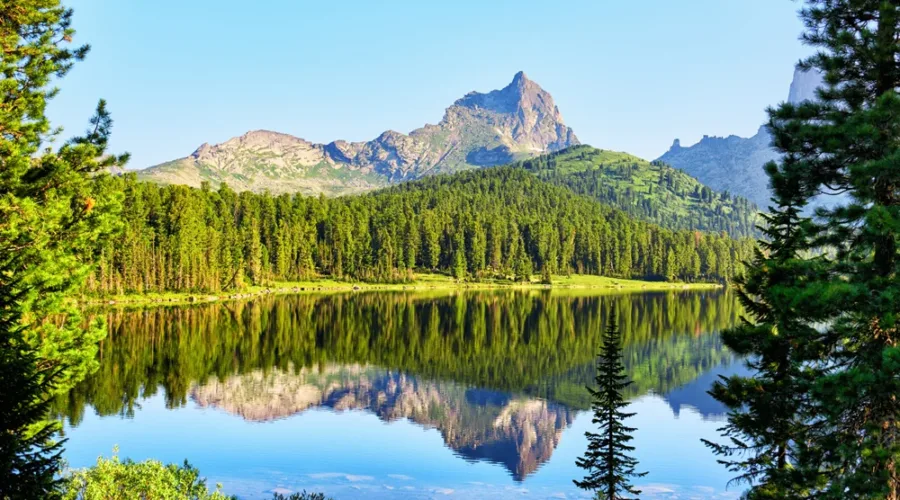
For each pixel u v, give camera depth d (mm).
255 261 174875
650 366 75688
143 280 135125
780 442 21938
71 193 26375
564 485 38844
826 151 19234
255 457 41625
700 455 42875
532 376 71062
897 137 17688
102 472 22078
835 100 20078
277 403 56500
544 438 48875
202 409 52969
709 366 75750
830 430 19688
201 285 147750
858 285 17141
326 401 58062
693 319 122062
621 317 124500
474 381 68438
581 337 98000
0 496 12367
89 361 26047
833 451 18969
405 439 47375
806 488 19328
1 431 12781
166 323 99812
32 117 26219
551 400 60875
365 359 79188
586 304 150000
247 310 123125
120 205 27672
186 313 113062
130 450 41625
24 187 25094
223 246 159750
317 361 76812
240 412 52750
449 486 37969
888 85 19297
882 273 18391
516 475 40438
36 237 23375
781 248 22906
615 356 27953
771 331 22016
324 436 47188
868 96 19672
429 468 41062
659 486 36969
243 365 72500
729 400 22797
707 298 175000
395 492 36562
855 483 17000
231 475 38031
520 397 61781
